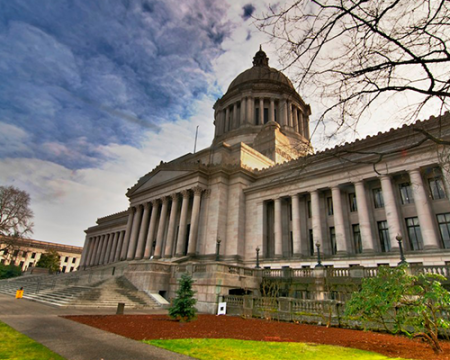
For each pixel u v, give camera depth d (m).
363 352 10.59
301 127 68.31
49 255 94.56
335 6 7.19
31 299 27.28
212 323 18.30
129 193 57.97
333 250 35.25
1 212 59.88
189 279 19.06
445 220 27.69
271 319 21.33
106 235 80.12
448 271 20.09
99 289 26.39
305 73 8.43
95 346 10.25
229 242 42.28
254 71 76.06
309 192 37.66
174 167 49.66
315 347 11.44
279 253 38.09
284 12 7.47
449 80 7.82
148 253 48.38
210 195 45.41
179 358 9.11
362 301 12.70
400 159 30.33
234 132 67.31
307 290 26.59
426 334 11.53
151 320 17.80
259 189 43.19
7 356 8.43
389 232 29.45
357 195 32.78
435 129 27.36
